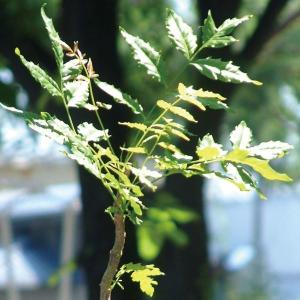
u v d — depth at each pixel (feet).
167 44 33.24
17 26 27.43
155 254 25.85
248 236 81.97
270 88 47.55
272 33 30.89
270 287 59.31
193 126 28.86
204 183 32.35
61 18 26.37
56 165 42.60
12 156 41.75
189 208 32.12
